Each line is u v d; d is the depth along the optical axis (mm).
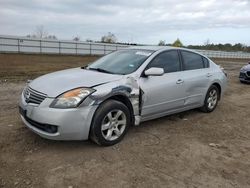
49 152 3918
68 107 3717
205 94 6211
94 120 3943
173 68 5352
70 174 3369
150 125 5379
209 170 3691
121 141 4457
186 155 4105
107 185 3182
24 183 3125
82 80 4141
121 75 4465
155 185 3246
